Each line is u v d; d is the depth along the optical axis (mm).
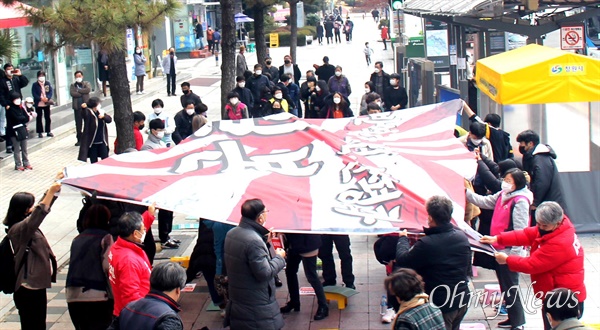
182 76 34781
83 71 25969
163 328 5820
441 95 17531
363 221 7371
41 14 12219
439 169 8484
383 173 8258
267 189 7992
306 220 7453
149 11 12305
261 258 7285
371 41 51594
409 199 7754
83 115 15344
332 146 9000
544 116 12531
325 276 9922
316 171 8461
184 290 10344
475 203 8891
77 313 7988
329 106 16766
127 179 8250
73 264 7930
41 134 20109
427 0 22062
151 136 11391
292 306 9391
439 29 28516
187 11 44062
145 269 7266
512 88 11398
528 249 9508
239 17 45594
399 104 17688
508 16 16844
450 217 7113
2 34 10133
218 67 39062
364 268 10898
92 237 7965
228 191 7961
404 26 34750
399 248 7324
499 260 7621
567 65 11336
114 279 7223
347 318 9234
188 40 44438
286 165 8648
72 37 12016
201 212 7570
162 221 12008
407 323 5887
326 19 58031
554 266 7355
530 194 8461
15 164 17188
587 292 9641
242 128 9664
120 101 13586
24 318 8352
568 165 12477
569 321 6043
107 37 11945
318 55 42781
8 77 17500
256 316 7438
